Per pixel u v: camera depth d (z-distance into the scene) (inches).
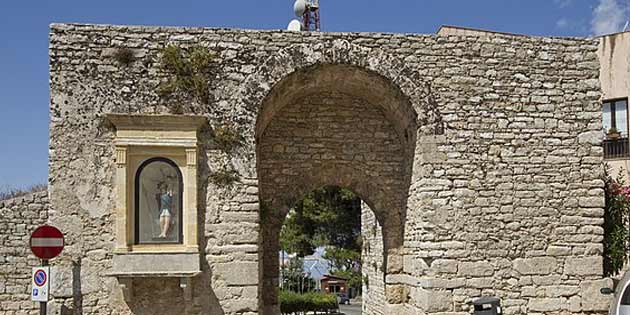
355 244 1546.5
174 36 560.4
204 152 552.4
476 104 585.9
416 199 598.5
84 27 550.3
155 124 542.9
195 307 538.9
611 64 896.3
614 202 625.6
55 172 534.3
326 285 1945.1
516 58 595.8
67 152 537.3
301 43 573.3
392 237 653.3
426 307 564.7
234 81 561.3
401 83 577.6
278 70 565.3
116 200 536.4
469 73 588.4
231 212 550.0
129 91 549.0
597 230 589.3
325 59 571.2
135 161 541.6
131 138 538.6
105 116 540.7
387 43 583.2
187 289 531.2
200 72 557.3
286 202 642.2
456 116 582.2
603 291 548.7
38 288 473.7
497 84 590.6
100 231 534.9
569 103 597.9
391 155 659.4
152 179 542.9
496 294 571.2
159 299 537.0
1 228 560.4
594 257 587.5
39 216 566.3
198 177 548.1
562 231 585.9
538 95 594.9
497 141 585.3
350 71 587.5
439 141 577.9
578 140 595.5
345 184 655.1
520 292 575.5
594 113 599.8
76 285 529.3
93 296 530.6
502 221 578.9
